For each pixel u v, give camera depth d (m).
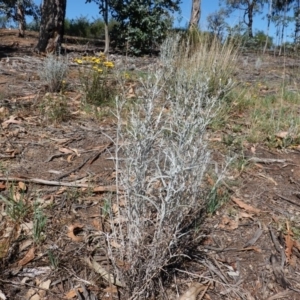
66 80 4.74
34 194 2.19
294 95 5.08
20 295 1.56
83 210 2.10
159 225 1.47
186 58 4.48
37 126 3.21
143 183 1.52
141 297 1.54
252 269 1.82
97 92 3.94
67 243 1.84
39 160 2.63
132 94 4.05
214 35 5.46
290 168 2.90
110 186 2.31
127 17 8.70
